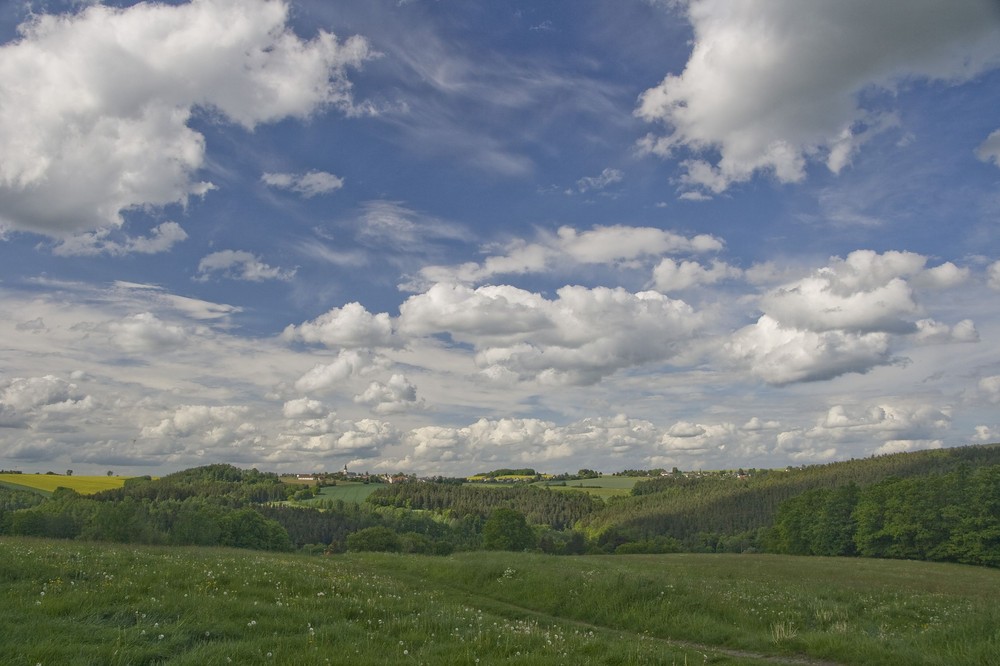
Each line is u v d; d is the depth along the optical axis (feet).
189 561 68.80
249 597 50.06
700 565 172.86
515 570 96.78
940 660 43.32
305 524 464.24
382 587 66.69
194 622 37.99
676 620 65.67
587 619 72.74
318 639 36.60
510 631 44.47
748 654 53.21
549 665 34.42
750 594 79.36
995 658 41.65
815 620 63.62
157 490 526.16
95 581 48.06
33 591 41.88
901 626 60.70
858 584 119.03
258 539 295.07
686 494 613.93
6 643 28.81
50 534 267.59
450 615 50.55
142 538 250.37
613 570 102.94
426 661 33.65
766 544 379.35
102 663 28.40
